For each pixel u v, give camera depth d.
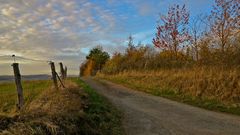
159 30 34.12
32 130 6.39
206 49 26.22
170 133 9.24
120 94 20.94
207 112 13.33
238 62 21.58
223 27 25.47
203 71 21.02
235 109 13.77
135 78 30.55
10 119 6.78
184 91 19.44
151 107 14.75
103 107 12.66
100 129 9.12
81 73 90.69
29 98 10.95
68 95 11.98
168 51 34.28
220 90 17.11
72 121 7.95
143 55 44.75
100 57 75.62
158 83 23.89
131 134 9.23
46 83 21.06
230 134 9.11
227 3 25.11
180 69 26.50
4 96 13.25
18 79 8.48
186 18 32.69
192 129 9.79
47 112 7.77
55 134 6.75
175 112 13.25
